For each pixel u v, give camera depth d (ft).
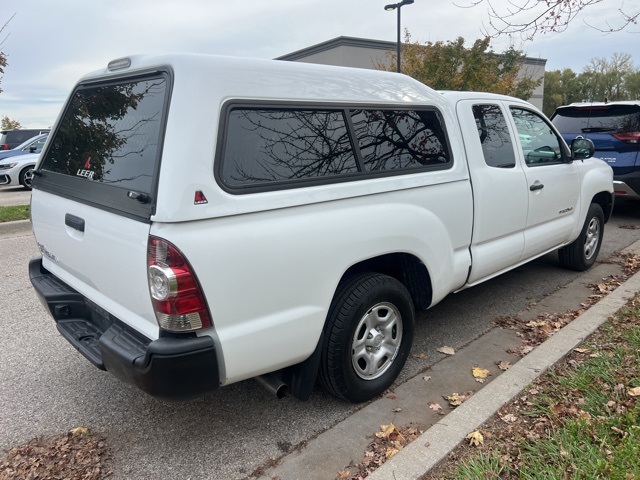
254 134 8.09
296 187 8.48
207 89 7.57
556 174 15.43
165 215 7.11
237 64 8.02
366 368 10.28
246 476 8.49
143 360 7.52
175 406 10.59
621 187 25.04
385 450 8.95
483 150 12.77
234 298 7.76
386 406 10.35
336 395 10.06
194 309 7.38
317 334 9.02
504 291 16.81
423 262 10.90
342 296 9.52
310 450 9.06
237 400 10.78
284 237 8.23
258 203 7.91
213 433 9.66
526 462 8.06
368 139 9.90
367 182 9.59
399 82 10.87
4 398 10.91
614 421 8.73
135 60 8.66
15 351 13.08
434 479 7.91
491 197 12.70
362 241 9.42
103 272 8.71
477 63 51.93
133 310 8.22
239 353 7.95
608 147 25.16
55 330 14.39
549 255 20.79
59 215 10.02
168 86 7.66
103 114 9.41
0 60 27.94
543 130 15.69
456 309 15.39
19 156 48.75
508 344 13.01
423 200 10.78
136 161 8.10
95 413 10.37
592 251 18.75
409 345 11.06
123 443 9.41
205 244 7.36
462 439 8.71
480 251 12.73
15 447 9.27
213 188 7.47
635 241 22.71
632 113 24.84
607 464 7.62
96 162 9.27
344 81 9.64
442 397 10.62
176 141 7.29
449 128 11.78
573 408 9.36
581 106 26.58
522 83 57.67
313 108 9.01
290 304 8.50
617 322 12.86
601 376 10.29
